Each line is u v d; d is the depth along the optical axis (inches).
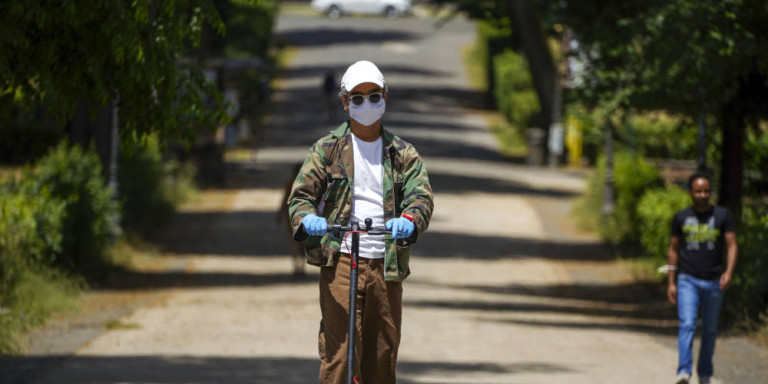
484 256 1850.4
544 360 976.9
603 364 956.6
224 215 2197.3
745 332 1096.8
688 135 1692.9
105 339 1013.2
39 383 777.6
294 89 4707.2
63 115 739.4
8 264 1120.8
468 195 2630.4
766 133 1582.2
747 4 1126.4
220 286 1443.2
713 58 1135.0
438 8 3457.2
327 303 460.8
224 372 847.1
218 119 755.4
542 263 1804.9
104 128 1734.7
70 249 1398.9
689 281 818.8
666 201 1547.7
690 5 1133.1
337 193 458.9
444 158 3363.7
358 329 456.8
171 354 936.3
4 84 724.0
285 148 3383.4
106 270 1486.2
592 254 1913.1
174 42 700.7
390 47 5954.7
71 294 1253.1
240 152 3230.8
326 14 7007.9
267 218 2169.0
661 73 1170.0
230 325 1128.8
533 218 2341.3
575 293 1520.7
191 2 711.1
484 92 4874.5
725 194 1384.1
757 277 1124.5
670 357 1006.4
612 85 1314.0
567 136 3368.6
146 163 1994.3
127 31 664.4
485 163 3329.2
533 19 3019.2
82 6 665.0
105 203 1523.1
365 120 453.1
